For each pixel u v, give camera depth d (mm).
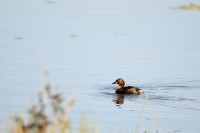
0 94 21969
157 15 58219
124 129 17047
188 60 31469
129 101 21031
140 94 22406
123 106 20141
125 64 30000
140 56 32906
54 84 24141
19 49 34375
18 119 11820
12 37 39938
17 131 11523
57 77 25828
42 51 33844
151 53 34125
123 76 26562
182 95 22156
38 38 39812
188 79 25641
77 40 39406
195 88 23578
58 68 28234
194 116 18781
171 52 34562
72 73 26953
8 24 47906
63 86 23750
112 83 23047
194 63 30375
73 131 15898
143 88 23719
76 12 59531
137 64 30094
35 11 59812
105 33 43781
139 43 38562
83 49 35188
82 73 27062
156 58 32188
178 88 23641
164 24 50500
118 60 31281
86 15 56844
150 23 51156
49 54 32812
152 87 23906
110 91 23094
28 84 23953
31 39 39156
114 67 28969
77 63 29906
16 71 27031
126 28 47219
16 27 45875
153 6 68250
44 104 12320
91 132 12477
